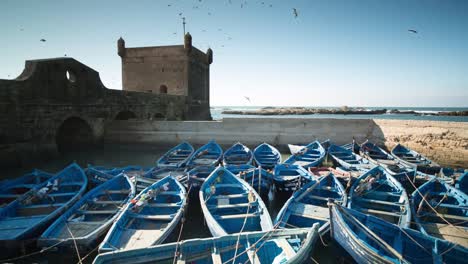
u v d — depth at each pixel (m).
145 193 9.58
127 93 24.86
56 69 18.55
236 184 10.75
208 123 23.27
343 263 7.11
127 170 13.80
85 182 11.36
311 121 22.30
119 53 34.34
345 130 21.98
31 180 12.04
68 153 21.95
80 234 7.50
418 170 14.44
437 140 18.92
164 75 33.91
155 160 19.92
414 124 19.95
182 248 6.03
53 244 6.91
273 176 11.52
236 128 23.11
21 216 8.88
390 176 11.20
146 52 34.09
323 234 7.21
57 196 10.38
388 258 5.50
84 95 20.88
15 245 6.99
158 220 8.44
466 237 7.71
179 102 32.12
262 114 96.44
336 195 10.34
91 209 9.29
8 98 15.59
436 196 10.23
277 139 22.70
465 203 9.36
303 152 17.19
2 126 15.33
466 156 17.72
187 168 13.94
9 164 15.71
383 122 21.28
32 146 17.03
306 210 8.63
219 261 5.76
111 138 23.72
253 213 8.38
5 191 10.94
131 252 5.67
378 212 8.66
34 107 17.09
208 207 8.71
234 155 17.00
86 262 7.20
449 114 77.56
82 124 22.17
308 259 5.68
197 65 36.72
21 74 17.55
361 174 12.21
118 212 8.74
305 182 11.25
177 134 23.45
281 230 6.49
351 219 6.70
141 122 23.52
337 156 17.03
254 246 6.28
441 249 6.10
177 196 10.63
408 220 7.92
